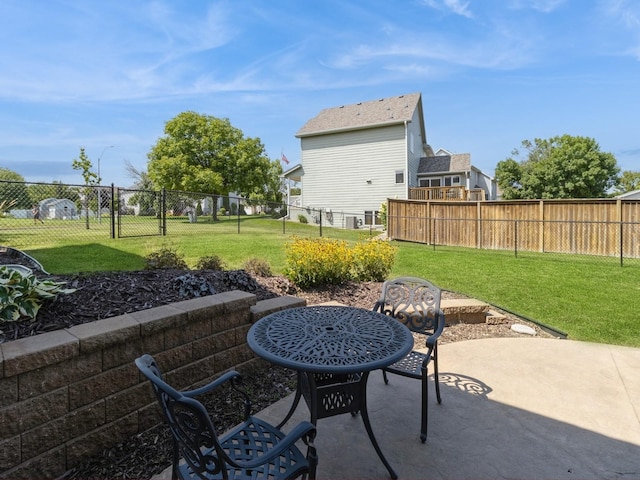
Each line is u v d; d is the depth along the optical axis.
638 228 8.46
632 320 4.09
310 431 1.32
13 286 2.09
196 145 20.33
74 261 5.88
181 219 16.48
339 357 1.57
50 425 1.68
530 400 2.44
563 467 1.81
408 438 2.03
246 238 9.93
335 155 19.36
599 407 2.36
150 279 3.04
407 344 1.74
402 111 18.14
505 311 4.30
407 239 11.98
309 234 12.81
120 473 1.75
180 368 2.25
